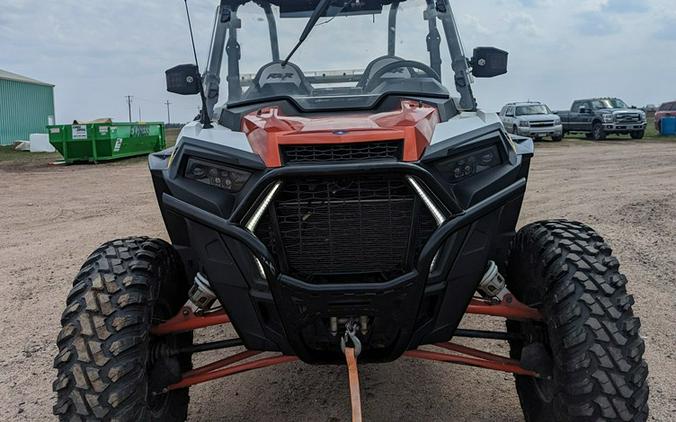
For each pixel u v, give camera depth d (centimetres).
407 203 275
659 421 359
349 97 350
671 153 2061
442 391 413
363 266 279
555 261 302
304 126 292
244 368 322
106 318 279
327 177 269
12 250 838
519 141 346
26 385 438
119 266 299
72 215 1105
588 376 272
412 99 341
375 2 422
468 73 402
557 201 1066
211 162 293
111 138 2250
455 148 288
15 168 2111
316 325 286
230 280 287
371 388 421
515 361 321
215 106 392
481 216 284
